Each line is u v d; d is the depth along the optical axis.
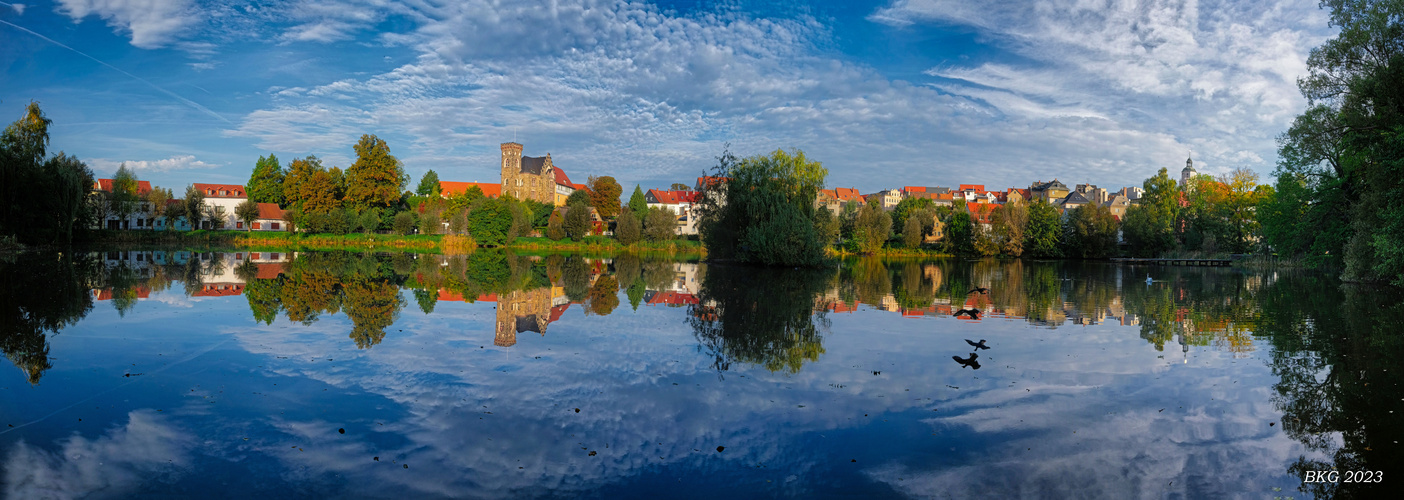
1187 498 6.43
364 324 16.02
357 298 21.88
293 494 6.24
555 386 10.15
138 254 50.38
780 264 45.06
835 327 16.81
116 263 38.22
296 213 82.81
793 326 16.89
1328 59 31.39
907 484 6.67
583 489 6.42
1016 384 10.72
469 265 43.69
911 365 12.05
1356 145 30.72
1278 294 27.95
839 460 7.27
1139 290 30.62
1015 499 6.34
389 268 38.62
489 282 29.86
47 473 6.64
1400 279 28.72
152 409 8.74
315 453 7.24
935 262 66.69
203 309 18.39
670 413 8.84
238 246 72.38
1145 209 82.31
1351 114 29.97
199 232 77.62
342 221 80.81
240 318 16.72
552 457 7.22
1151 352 13.77
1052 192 166.12
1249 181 74.50
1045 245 79.94
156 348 12.69
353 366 11.30
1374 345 14.80
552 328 15.92
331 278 30.17
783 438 7.93
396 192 87.50
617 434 7.98
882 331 16.20
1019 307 22.44
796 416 8.77
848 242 80.56
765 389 10.15
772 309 20.66
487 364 11.60
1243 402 9.88
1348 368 12.27
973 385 10.59
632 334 15.18
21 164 43.94
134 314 17.28
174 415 8.51
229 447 7.39
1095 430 8.44
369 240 79.25
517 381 10.41
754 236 44.41
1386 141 27.23
